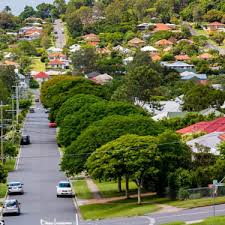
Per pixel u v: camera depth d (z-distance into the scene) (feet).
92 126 448.65
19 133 654.94
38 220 354.33
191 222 317.83
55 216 364.79
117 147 389.80
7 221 352.49
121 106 546.26
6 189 441.27
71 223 325.01
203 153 419.13
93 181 468.34
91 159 394.73
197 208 357.00
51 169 514.27
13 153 545.03
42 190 443.73
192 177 389.80
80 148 426.10
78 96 644.27
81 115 533.55
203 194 383.65
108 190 433.89
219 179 391.86
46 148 608.19
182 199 383.65
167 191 395.14
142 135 433.89
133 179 384.88
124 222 329.93
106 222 333.62
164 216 340.39
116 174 390.83
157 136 418.51
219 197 377.09
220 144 437.99
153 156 387.14
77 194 426.92
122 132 433.89
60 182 429.79
